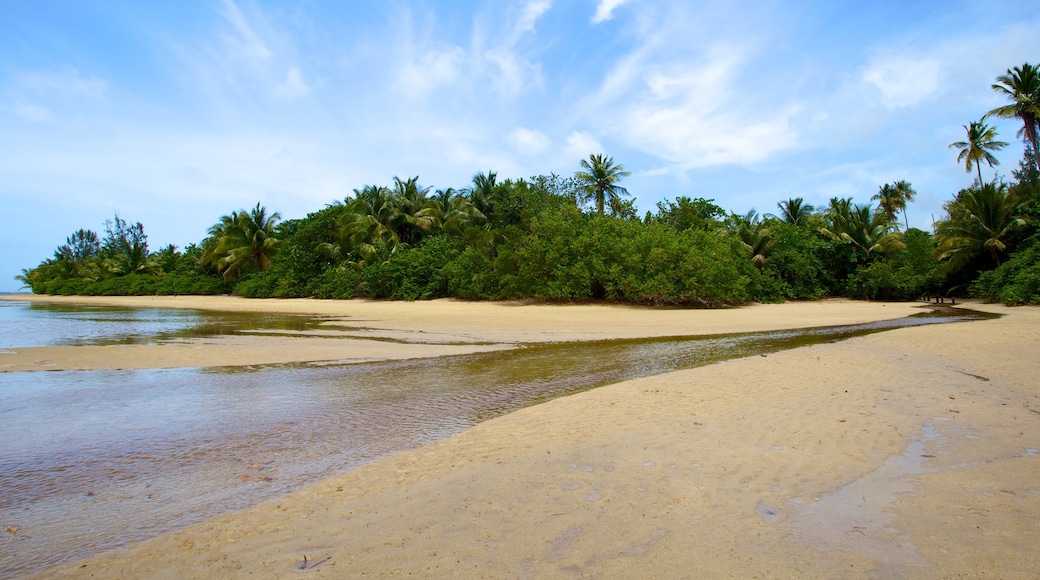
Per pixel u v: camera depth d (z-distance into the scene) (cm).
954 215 3459
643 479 448
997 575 294
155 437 620
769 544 334
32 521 401
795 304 3478
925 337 1390
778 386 816
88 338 1664
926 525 355
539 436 581
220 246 5203
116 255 6912
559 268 3077
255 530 370
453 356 1270
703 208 4397
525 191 4372
